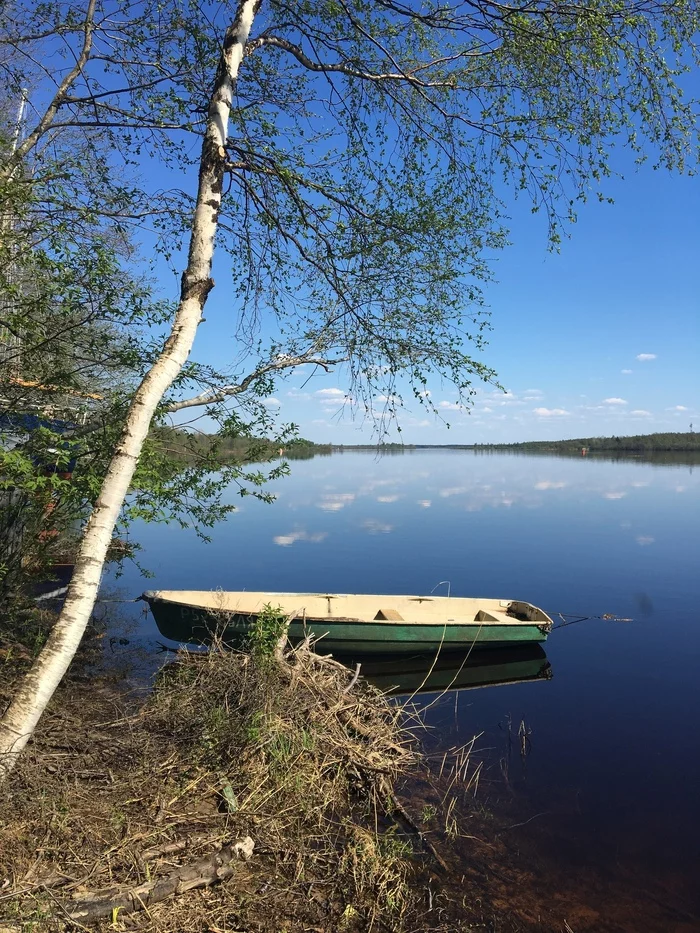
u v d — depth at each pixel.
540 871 4.34
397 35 5.02
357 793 4.88
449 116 5.06
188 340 3.94
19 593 6.63
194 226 4.10
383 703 6.41
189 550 18.55
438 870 4.23
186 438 5.75
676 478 52.41
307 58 5.00
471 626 9.19
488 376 5.14
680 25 4.29
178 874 3.23
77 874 3.09
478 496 37.62
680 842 4.76
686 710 7.52
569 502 33.97
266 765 4.49
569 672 8.99
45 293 4.64
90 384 5.83
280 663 5.86
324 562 16.89
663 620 11.84
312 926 3.28
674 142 4.64
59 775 3.81
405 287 5.28
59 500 5.59
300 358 5.37
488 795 5.37
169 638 8.97
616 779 5.75
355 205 5.29
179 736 4.57
